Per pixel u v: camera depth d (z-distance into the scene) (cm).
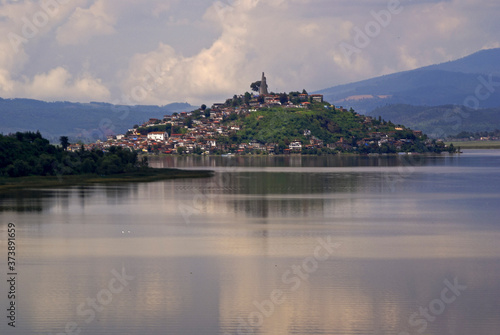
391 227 15188
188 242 13088
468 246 12569
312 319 8031
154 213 17950
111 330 7675
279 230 14712
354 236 13800
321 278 9931
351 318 8044
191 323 7906
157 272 10362
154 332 7612
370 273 10231
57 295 9044
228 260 11256
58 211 18212
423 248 12331
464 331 7581
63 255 11706
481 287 9369
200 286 9481
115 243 12950
